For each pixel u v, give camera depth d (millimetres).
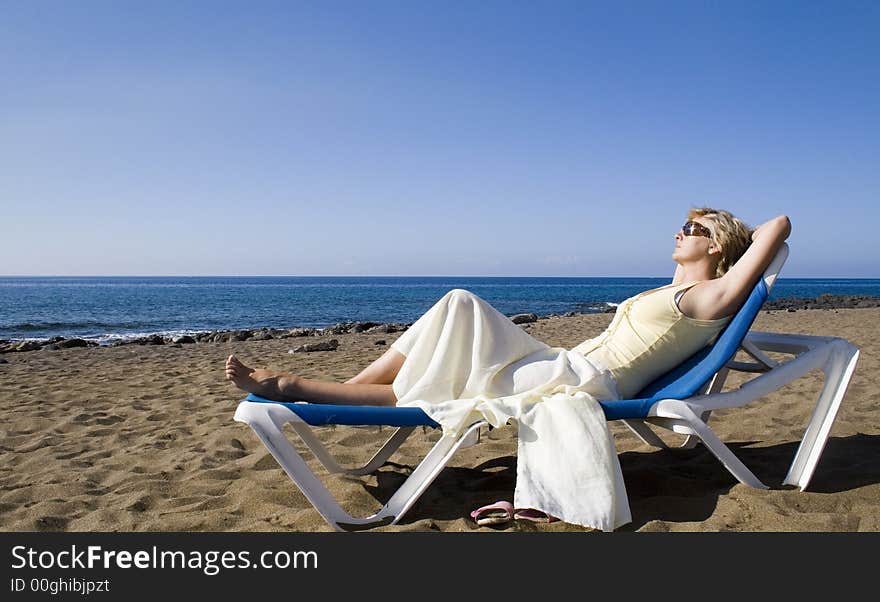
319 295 52781
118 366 8984
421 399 2695
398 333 15672
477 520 2645
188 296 48750
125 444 4180
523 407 2643
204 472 3426
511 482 3141
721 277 3137
